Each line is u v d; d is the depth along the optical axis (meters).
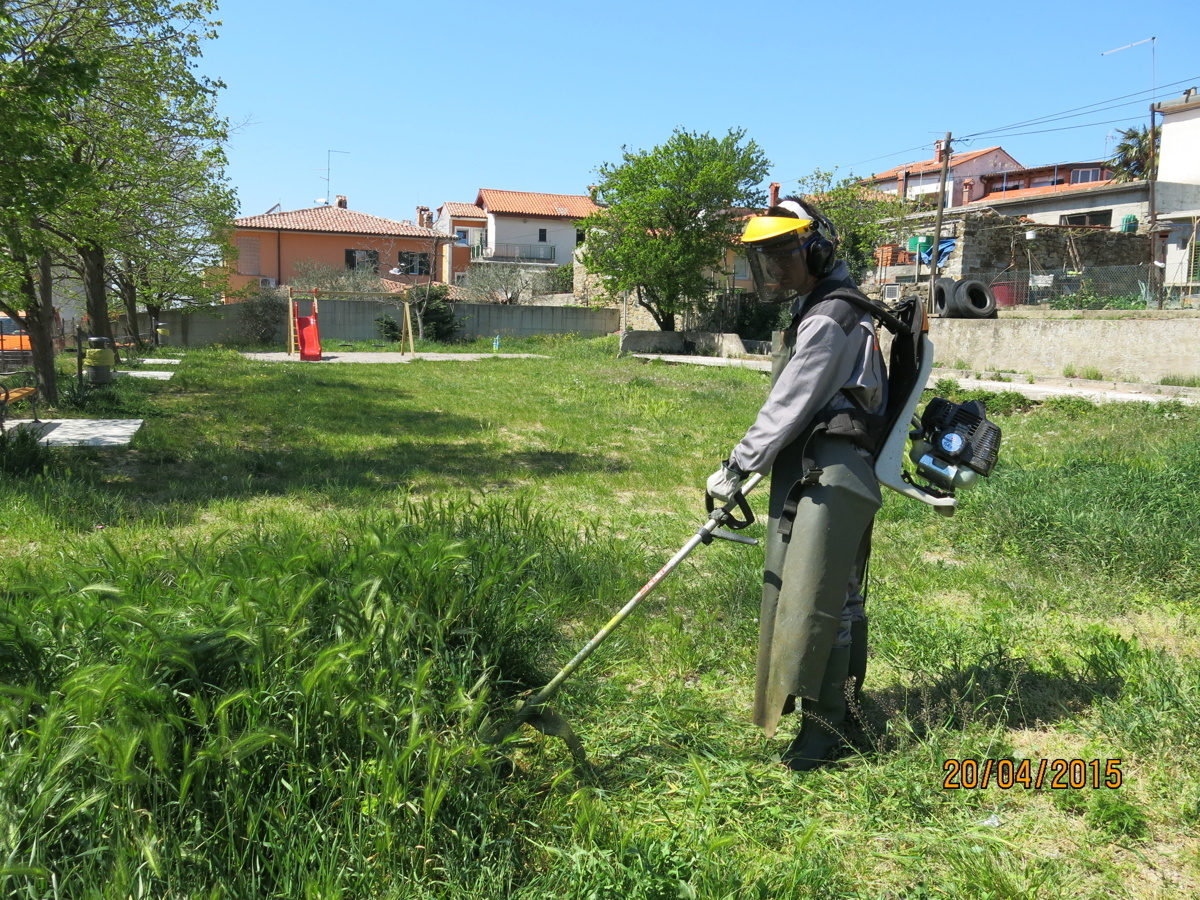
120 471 7.84
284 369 21.41
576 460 9.14
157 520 5.82
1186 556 5.08
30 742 2.13
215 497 6.75
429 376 20.36
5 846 1.90
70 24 11.00
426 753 2.37
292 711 2.40
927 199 45.72
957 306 22.45
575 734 3.01
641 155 32.03
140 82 11.76
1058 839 2.53
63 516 5.70
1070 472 7.28
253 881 2.08
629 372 21.95
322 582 2.86
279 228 49.31
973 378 19.56
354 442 9.98
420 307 38.41
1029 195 37.69
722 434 11.43
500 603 3.46
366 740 2.41
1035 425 12.22
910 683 3.59
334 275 46.38
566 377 20.53
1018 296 27.95
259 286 47.78
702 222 32.09
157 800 2.14
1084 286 25.94
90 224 12.09
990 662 3.60
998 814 2.64
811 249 2.87
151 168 13.98
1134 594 4.79
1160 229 31.97
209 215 20.58
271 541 4.47
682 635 3.96
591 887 2.17
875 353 2.82
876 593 4.73
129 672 2.26
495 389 17.25
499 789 2.50
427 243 52.56
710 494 2.92
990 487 6.61
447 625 3.16
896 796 2.70
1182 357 17.34
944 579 5.03
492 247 60.62
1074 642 4.00
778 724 3.12
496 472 8.29
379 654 2.72
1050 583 4.95
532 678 3.43
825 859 2.36
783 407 2.74
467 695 2.70
